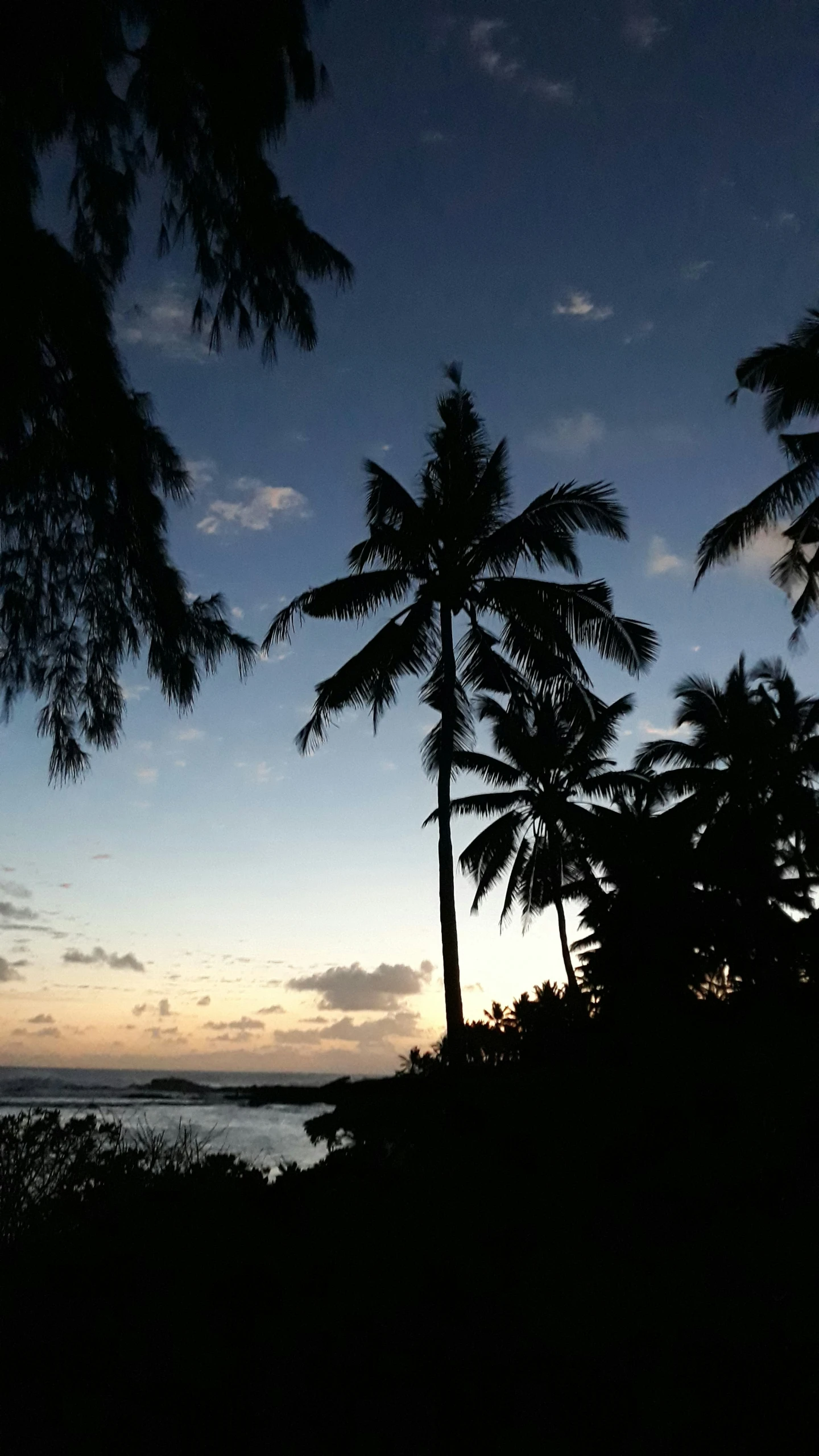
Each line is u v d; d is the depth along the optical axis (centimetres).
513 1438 345
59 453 733
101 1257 505
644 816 2417
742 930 1828
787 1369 378
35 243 679
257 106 753
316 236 816
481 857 2956
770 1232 532
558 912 2922
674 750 3048
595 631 2012
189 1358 405
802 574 1877
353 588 1983
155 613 800
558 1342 414
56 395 713
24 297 670
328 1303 464
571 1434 346
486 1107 777
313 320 837
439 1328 432
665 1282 473
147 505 778
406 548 2009
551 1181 650
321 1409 367
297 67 763
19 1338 418
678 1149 668
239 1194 609
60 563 791
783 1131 663
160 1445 345
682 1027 1004
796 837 2802
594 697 2141
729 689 3114
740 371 1755
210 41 728
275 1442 347
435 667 2047
